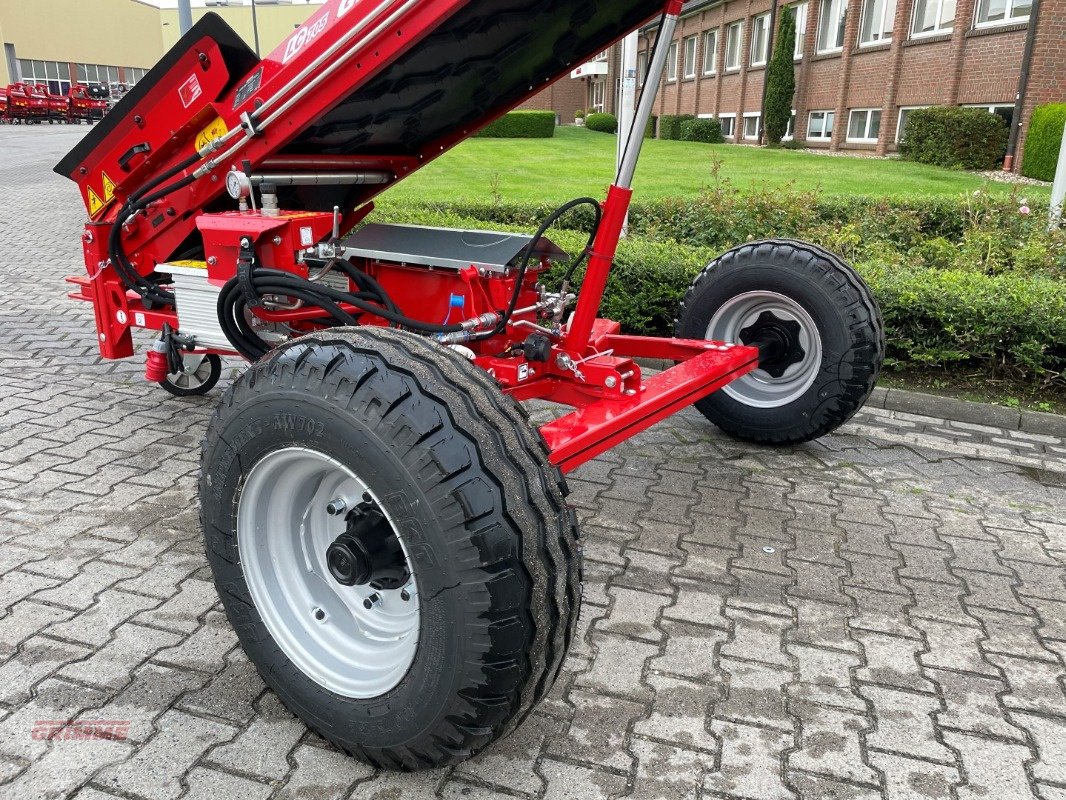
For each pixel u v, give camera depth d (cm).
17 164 2069
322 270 323
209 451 224
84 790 210
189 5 879
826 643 282
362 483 197
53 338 617
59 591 296
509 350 323
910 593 315
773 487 402
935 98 1803
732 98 2803
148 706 241
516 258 311
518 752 229
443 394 193
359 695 213
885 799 217
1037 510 388
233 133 317
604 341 397
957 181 1363
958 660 276
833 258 402
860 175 1454
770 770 225
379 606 231
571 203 294
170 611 286
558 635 197
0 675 251
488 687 191
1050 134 1398
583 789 217
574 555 202
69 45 6044
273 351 216
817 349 411
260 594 230
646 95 282
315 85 287
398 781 218
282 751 227
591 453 271
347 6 272
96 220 414
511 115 2883
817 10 2269
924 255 756
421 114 338
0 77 5428
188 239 387
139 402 486
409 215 750
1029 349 524
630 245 650
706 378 338
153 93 344
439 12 250
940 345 554
